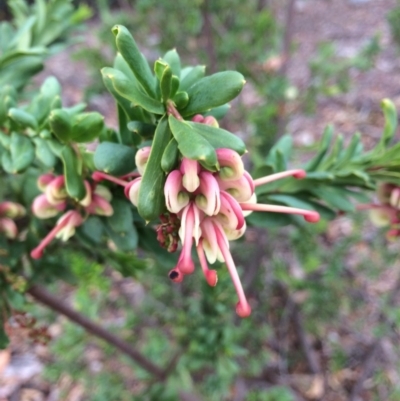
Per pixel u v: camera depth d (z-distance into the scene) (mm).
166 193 116
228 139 121
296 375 527
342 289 492
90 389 439
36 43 271
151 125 147
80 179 164
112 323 472
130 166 152
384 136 201
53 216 194
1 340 222
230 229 130
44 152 173
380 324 495
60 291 547
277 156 203
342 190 207
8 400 519
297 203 198
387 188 200
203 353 301
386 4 1108
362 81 902
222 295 292
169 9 466
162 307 450
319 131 804
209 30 457
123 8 672
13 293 222
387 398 494
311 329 506
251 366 458
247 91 676
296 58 920
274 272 500
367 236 578
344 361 511
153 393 348
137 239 186
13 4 291
